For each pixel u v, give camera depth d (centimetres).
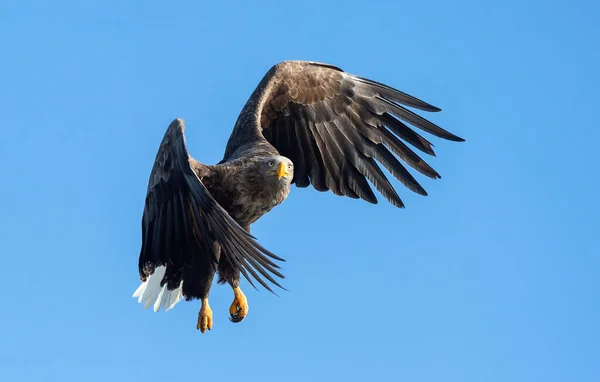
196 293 1406
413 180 1556
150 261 1348
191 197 1271
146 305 1471
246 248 1213
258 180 1338
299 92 1547
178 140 1259
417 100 1552
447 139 1553
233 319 1435
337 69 1554
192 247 1325
